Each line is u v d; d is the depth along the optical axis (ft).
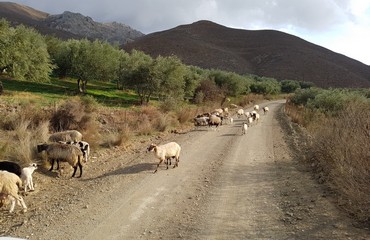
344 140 31.78
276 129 78.07
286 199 29.25
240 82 203.72
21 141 40.86
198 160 44.68
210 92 158.20
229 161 44.16
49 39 164.86
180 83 121.90
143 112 80.64
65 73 142.51
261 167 41.01
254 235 22.71
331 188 30.50
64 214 26.20
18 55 101.24
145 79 116.57
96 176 36.60
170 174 37.60
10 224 24.48
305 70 442.91
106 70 128.26
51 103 77.92
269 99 233.76
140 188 32.50
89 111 72.74
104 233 23.08
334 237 21.50
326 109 86.79
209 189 32.73
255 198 30.07
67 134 47.03
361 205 24.70
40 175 35.65
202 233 23.21
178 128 75.61
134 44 512.63
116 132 58.95
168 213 26.81
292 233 22.65
